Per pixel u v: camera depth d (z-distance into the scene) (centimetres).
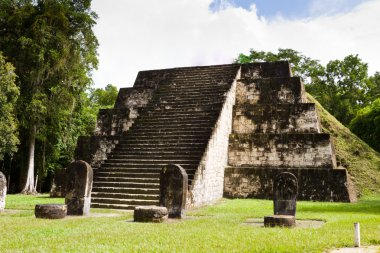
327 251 575
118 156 1552
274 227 823
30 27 1969
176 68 2205
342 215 1059
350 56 4028
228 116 1777
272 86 1916
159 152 1495
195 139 1509
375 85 4072
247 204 1377
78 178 1073
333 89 3981
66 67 2070
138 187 1330
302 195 1545
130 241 648
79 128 2584
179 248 585
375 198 1664
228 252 554
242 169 1653
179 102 1833
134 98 2122
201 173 1362
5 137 1753
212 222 916
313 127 1711
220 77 2009
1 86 1728
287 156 1656
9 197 1658
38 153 2356
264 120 1794
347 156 1958
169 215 1026
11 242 636
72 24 2134
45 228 792
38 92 1997
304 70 4006
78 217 1006
